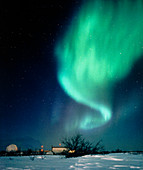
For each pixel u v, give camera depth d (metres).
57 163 10.59
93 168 7.74
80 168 7.78
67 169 7.45
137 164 9.41
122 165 8.95
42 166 8.95
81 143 19.56
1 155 25.00
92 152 19.72
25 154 26.83
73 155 18.34
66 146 19.55
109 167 8.07
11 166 9.41
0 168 8.49
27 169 7.73
